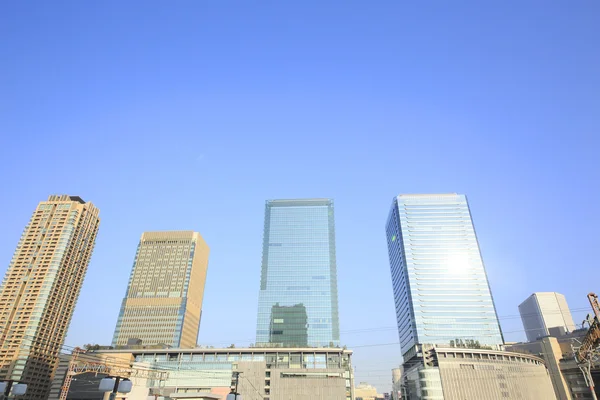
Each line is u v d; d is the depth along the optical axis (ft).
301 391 415.23
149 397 257.55
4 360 532.73
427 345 606.55
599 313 178.09
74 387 386.32
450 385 472.44
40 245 636.48
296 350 463.83
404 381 624.59
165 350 460.96
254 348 464.65
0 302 586.04
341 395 413.18
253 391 415.85
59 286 613.11
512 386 489.26
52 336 586.86
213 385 418.10
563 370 566.77
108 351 439.22
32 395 535.60
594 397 188.85
